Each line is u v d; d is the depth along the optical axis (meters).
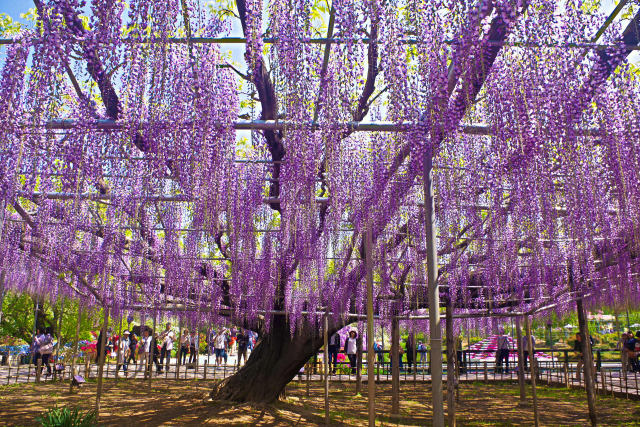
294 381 13.02
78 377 10.14
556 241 6.43
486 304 8.68
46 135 4.34
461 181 4.93
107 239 6.27
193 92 4.23
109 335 16.09
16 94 4.13
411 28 3.94
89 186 5.00
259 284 6.59
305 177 4.48
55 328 15.74
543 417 8.15
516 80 3.92
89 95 4.22
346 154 5.04
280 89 4.05
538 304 7.98
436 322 4.94
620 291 7.83
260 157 5.60
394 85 3.92
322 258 6.21
